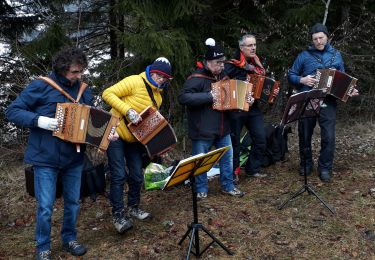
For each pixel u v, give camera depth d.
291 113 4.99
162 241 4.60
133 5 6.58
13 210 5.69
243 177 6.38
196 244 4.18
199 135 5.17
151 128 4.46
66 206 4.21
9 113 3.70
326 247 4.44
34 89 3.72
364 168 6.68
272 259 4.25
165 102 7.61
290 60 8.51
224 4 8.14
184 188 6.06
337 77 5.45
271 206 5.35
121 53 7.61
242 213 5.18
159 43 6.46
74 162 4.00
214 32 7.93
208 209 5.30
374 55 9.24
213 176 6.39
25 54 7.00
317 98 5.10
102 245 4.57
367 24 8.98
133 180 4.88
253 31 7.98
